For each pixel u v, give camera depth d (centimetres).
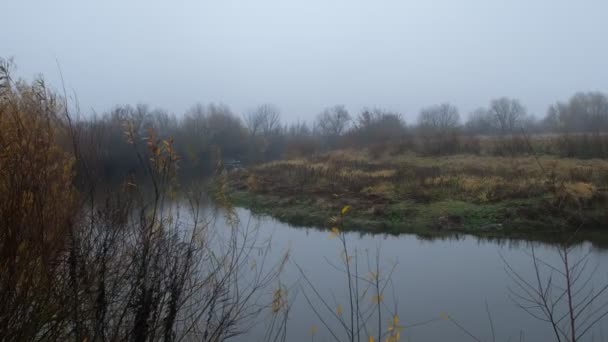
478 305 629
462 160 2158
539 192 1296
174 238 322
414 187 1509
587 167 1570
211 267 389
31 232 229
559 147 2025
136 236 304
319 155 2992
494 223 1181
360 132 3644
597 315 552
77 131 296
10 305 217
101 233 290
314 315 558
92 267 270
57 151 277
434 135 2981
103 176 317
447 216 1245
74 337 265
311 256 868
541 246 991
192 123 2814
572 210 1166
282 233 1138
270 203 1534
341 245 995
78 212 289
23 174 230
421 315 588
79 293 260
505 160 2003
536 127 4044
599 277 709
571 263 823
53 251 255
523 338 522
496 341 520
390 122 3894
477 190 1402
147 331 279
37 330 231
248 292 490
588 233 1084
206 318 359
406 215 1288
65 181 278
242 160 3603
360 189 1598
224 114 3828
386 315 581
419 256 913
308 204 1473
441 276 762
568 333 517
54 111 280
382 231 1188
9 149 237
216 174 455
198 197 404
